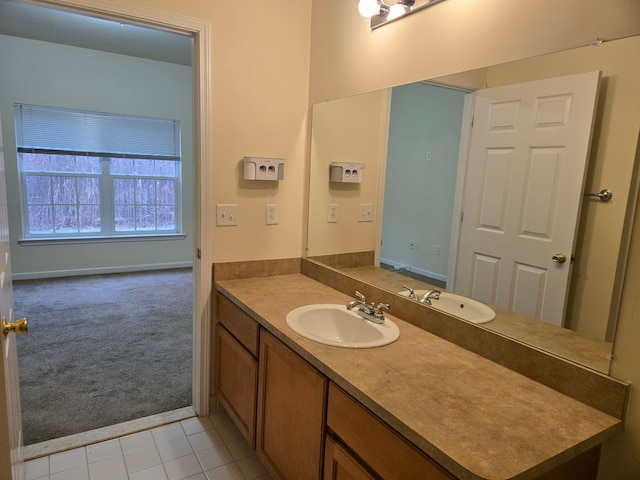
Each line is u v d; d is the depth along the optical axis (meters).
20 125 4.81
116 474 1.90
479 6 1.48
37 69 4.79
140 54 5.20
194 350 2.37
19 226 4.93
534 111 1.33
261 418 1.83
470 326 1.49
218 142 2.19
